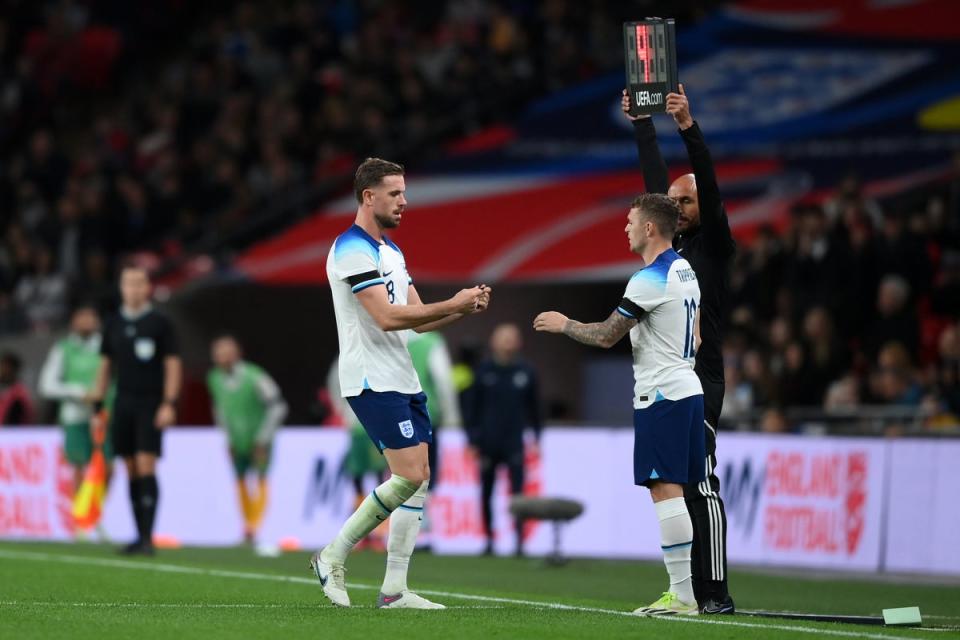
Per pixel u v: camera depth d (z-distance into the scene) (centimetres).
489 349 6819
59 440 5888
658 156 2950
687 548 2661
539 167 7106
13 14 9894
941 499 4491
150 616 2545
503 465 5297
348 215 7050
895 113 6875
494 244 6391
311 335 6988
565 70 8006
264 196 7688
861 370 5338
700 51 7781
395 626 2377
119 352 4459
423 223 6688
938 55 7281
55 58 9688
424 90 8019
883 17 7738
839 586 3975
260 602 2906
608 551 5122
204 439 5716
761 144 6869
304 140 7938
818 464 4762
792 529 4784
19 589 3206
